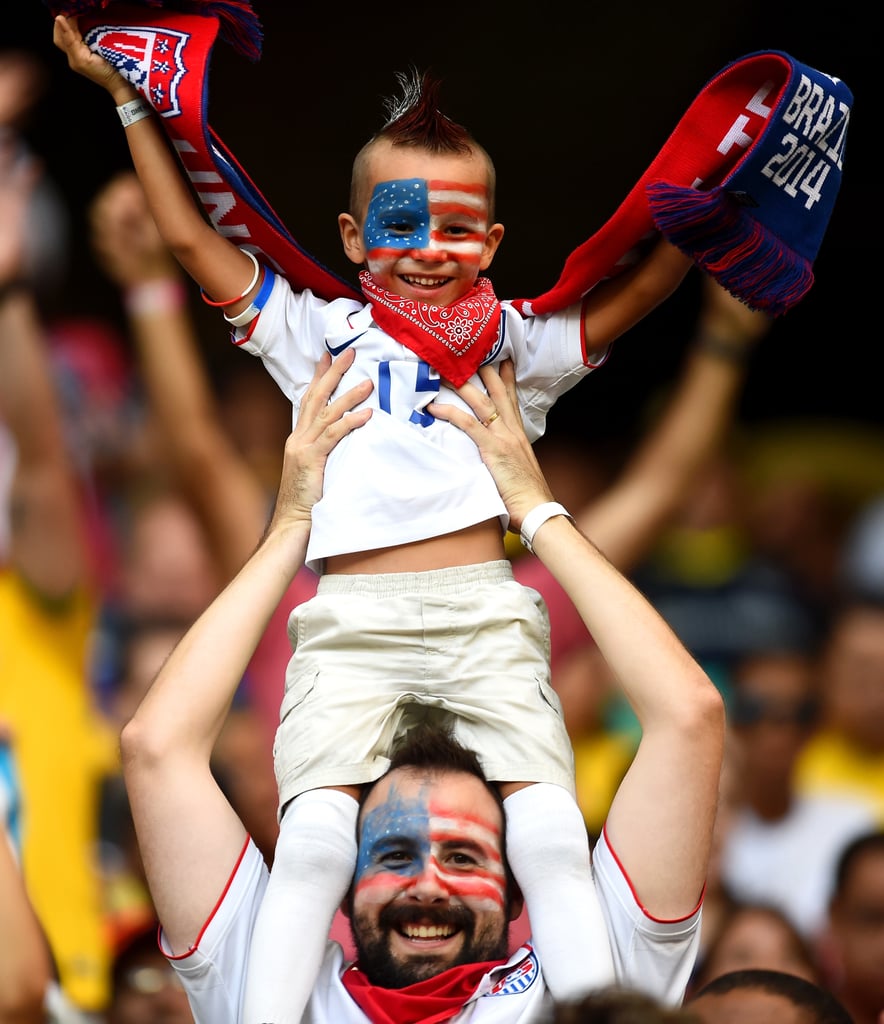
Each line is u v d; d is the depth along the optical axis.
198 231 11.62
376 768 10.93
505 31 26.88
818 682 21.64
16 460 19.94
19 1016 13.68
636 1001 8.55
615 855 10.75
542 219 27.75
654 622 10.95
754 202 11.05
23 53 24.92
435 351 11.52
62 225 24.77
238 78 27.06
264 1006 10.25
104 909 18.52
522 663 11.14
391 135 11.62
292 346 11.89
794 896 19.98
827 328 27.94
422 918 10.74
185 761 10.93
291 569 11.38
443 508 11.20
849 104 11.28
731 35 26.67
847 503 25.88
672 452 18.62
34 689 19.36
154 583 20.84
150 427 22.72
